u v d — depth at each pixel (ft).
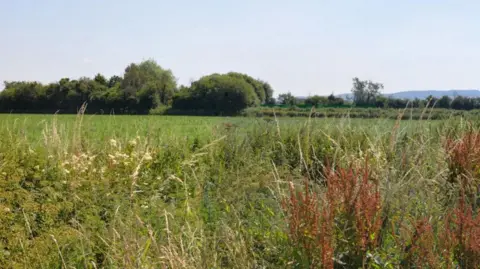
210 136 38.04
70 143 33.01
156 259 14.67
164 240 16.49
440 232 14.87
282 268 14.97
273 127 40.14
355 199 14.32
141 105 200.54
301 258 13.89
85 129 40.63
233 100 190.29
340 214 14.49
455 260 14.23
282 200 15.99
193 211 20.42
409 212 16.66
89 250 16.42
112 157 27.45
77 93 206.80
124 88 212.84
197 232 17.40
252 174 27.73
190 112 191.62
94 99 204.74
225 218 18.93
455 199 17.99
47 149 30.25
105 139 36.73
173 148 32.53
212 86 192.75
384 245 14.96
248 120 46.34
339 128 35.60
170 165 29.99
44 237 18.44
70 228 18.79
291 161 33.01
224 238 16.47
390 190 15.72
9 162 26.30
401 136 29.32
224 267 15.48
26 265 16.39
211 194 23.71
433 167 20.75
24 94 206.49
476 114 38.14
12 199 21.01
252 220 18.88
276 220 17.66
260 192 23.81
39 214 20.01
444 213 16.37
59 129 35.78
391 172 17.85
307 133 36.17
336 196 14.75
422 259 13.67
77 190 23.11
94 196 21.85
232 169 28.91
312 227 13.87
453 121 34.78
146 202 22.25
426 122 32.27
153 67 232.94
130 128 53.26
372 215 14.32
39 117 113.80
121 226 17.15
